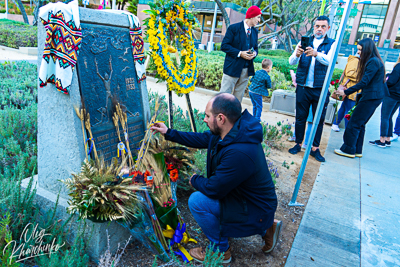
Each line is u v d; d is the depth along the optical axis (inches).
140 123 113.3
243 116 88.3
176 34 119.7
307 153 125.6
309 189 150.6
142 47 109.9
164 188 97.3
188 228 107.8
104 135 96.0
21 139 140.9
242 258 98.3
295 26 639.8
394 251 107.7
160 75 111.7
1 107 180.9
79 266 76.9
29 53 463.8
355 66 232.7
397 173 179.6
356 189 154.6
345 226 120.9
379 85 182.2
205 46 834.8
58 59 79.4
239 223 87.7
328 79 117.4
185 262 90.0
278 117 281.9
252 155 82.4
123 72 103.0
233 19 874.8
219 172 83.4
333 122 269.1
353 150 198.4
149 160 100.1
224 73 194.2
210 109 86.5
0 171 112.3
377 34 1221.7
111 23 96.8
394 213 133.8
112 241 90.9
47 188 97.3
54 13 77.5
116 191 80.9
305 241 109.5
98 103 92.9
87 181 80.9
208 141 102.4
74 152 87.2
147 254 93.1
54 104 86.6
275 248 104.8
